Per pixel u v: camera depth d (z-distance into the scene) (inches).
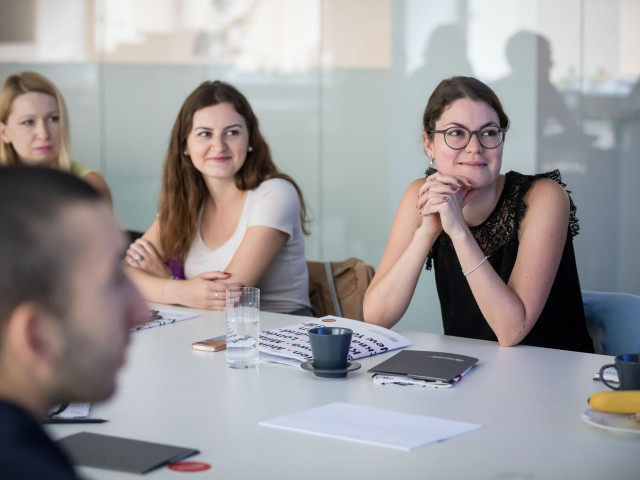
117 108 161.3
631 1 129.5
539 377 55.9
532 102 133.4
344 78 147.2
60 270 20.3
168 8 156.6
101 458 39.4
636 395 45.4
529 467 38.6
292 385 54.1
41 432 20.5
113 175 163.0
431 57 140.3
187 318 79.5
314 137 150.3
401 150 144.2
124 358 22.4
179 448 40.9
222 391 52.7
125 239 22.7
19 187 20.5
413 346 66.9
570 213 79.7
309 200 151.6
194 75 156.3
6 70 165.9
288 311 98.4
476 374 56.9
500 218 77.0
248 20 152.3
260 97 153.1
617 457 40.0
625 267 134.4
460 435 43.4
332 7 146.8
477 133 74.0
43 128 123.0
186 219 100.1
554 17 132.0
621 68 131.0
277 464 39.2
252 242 94.7
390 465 38.9
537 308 69.4
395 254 82.0
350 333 56.7
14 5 164.1
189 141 97.4
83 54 162.1
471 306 79.8
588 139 133.1
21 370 20.5
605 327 76.8
